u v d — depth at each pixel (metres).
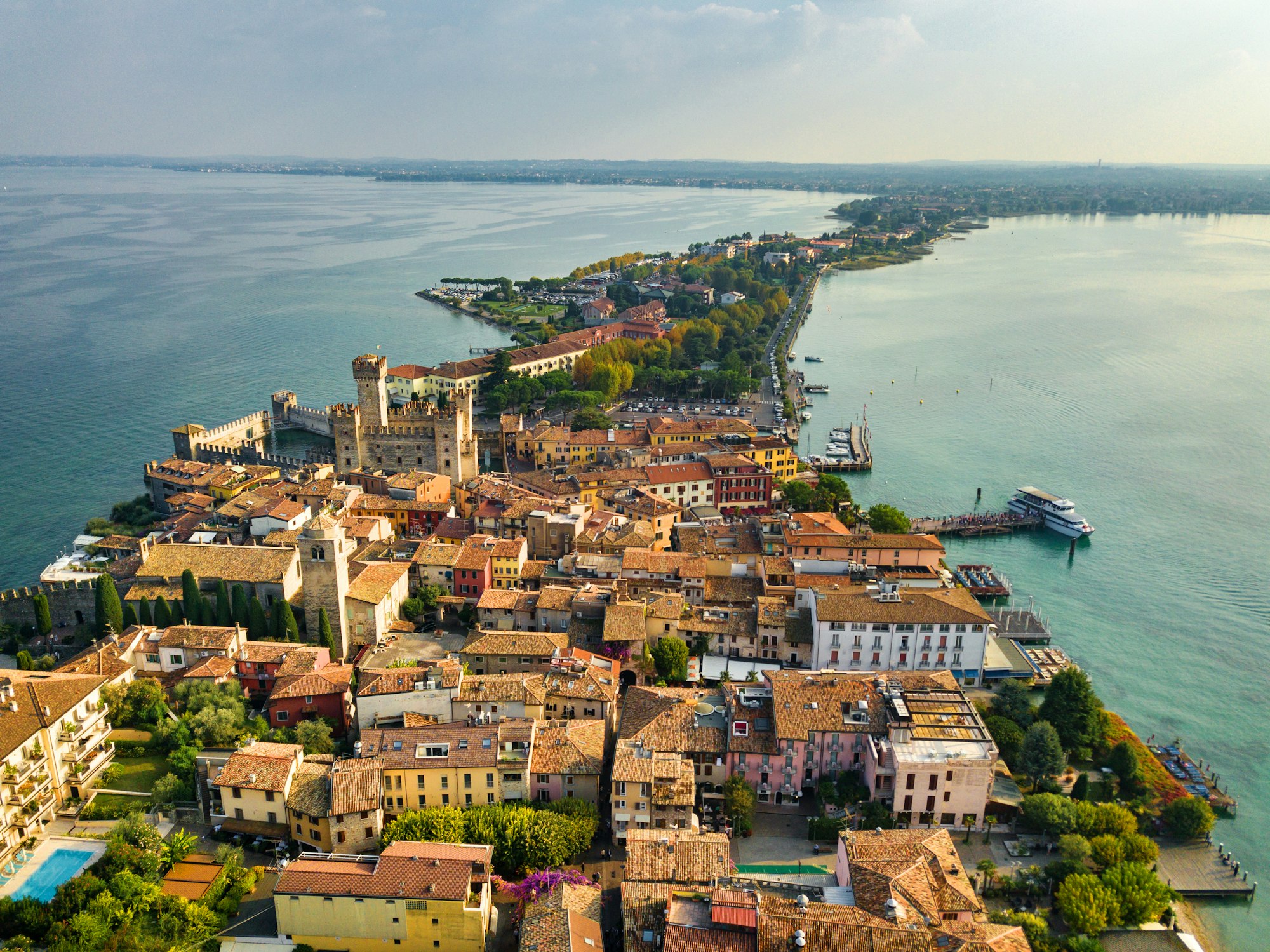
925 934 97.94
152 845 119.50
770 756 139.75
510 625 181.25
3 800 121.94
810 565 198.50
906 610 173.75
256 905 113.75
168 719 148.25
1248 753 163.75
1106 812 133.88
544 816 123.69
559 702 151.75
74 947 101.44
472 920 105.00
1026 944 101.38
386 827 125.81
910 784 133.88
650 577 195.12
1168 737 167.88
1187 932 120.00
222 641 164.88
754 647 178.88
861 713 141.75
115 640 164.38
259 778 125.75
